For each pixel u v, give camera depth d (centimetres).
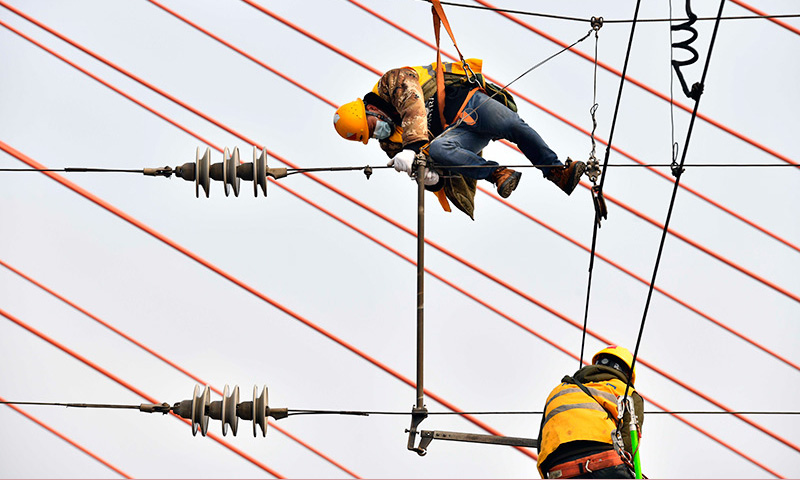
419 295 1680
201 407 1639
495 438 1661
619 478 1455
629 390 1551
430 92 1914
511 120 1873
